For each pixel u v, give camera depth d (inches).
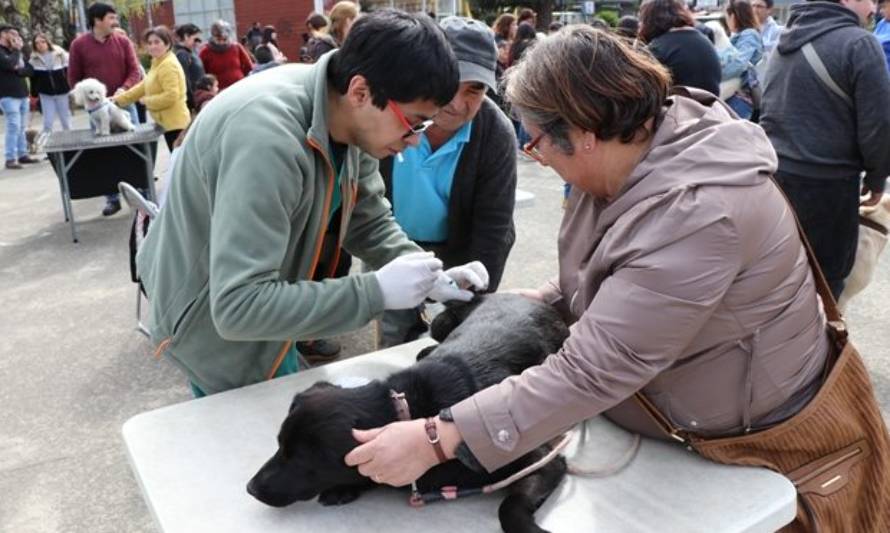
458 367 56.7
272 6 778.2
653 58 52.4
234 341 69.8
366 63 58.0
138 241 111.3
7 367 150.3
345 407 51.5
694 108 54.0
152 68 257.3
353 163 70.0
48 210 269.0
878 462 58.4
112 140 226.5
